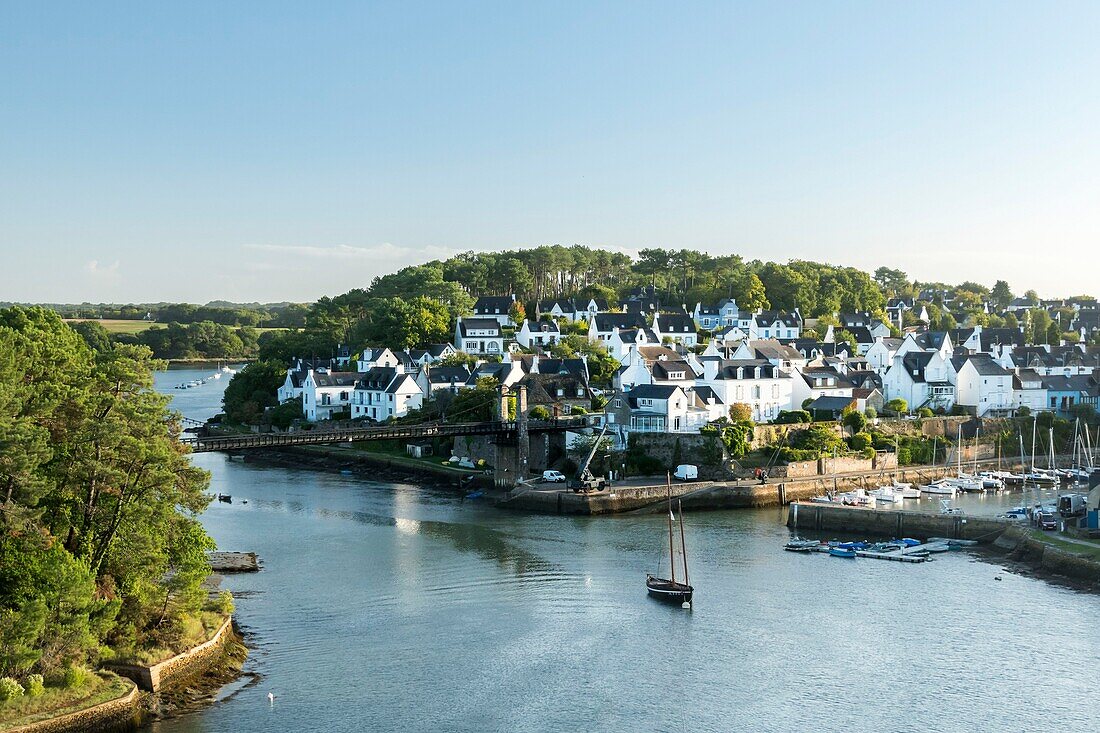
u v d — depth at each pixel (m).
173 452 78.88
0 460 62.16
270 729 63.50
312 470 171.75
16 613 61.16
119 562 72.19
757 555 109.31
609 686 71.06
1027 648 78.75
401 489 152.50
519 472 148.38
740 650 78.19
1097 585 96.44
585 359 199.12
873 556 108.31
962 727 64.88
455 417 168.62
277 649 77.62
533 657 76.44
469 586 95.31
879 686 71.25
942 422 172.25
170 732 62.72
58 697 61.38
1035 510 117.44
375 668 73.88
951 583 97.50
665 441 150.00
